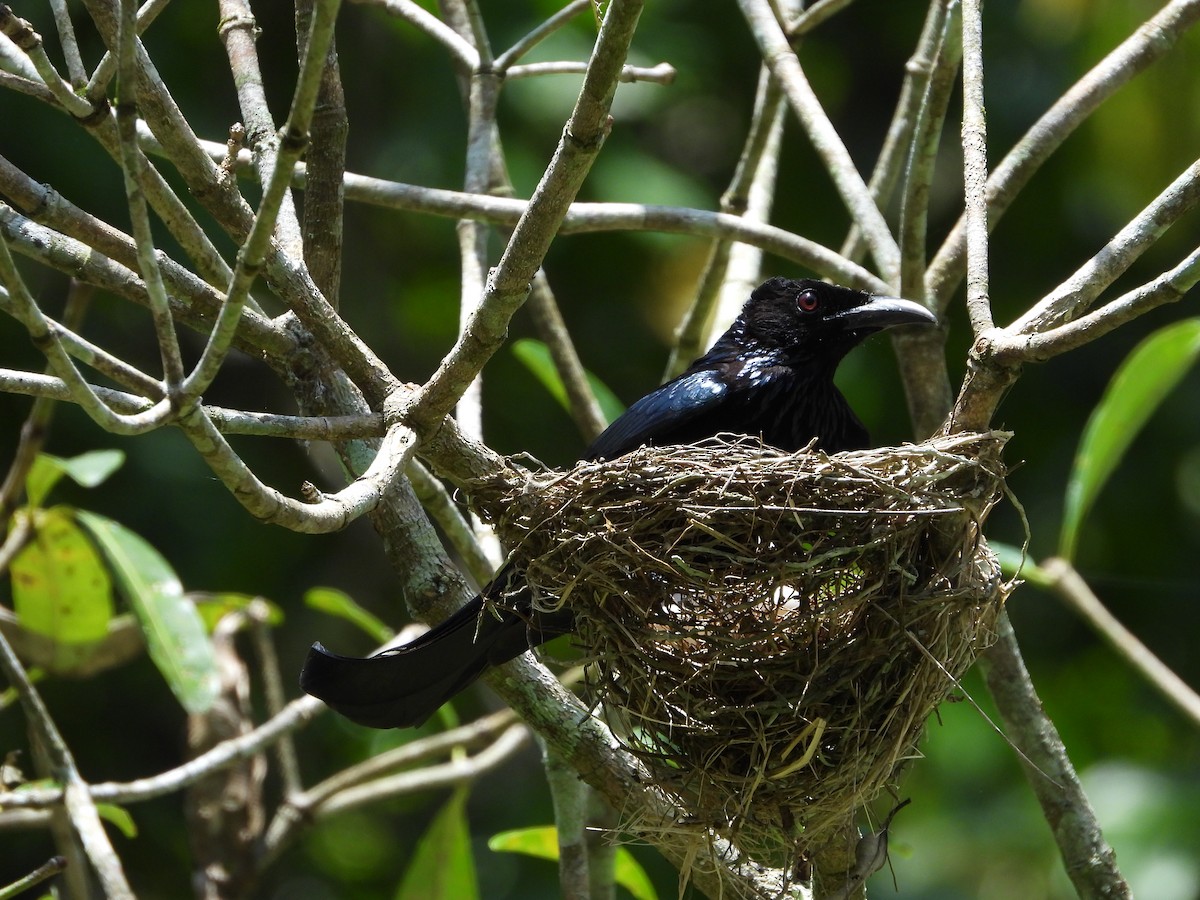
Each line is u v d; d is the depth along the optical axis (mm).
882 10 18062
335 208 7840
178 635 10125
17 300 4617
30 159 14031
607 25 5398
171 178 14172
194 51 15516
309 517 5559
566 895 8625
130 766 15422
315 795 11023
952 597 6582
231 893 11180
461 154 15859
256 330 7551
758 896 7691
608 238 16812
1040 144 8922
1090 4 15680
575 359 10406
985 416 6543
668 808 7160
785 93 9680
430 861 10867
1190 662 16859
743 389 9383
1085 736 16344
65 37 6055
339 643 16188
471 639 7559
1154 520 17109
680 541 6750
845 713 6625
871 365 16594
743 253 11406
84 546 10922
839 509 6598
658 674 6766
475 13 9766
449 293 17109
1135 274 17609
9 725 15039
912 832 15328
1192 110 15258
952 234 9359
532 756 17062
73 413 14922
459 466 6902
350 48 16594
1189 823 14422
